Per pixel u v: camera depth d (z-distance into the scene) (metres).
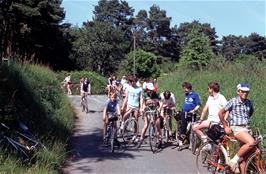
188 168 9.80
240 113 8.05
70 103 21.72
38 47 55.44
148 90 12.62
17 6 51.62
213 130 8.91
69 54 65.12
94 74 49.69
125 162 10.45
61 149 10.59
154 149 11.70
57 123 13.54
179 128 12.28
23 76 13.42
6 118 10.06
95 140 13.41
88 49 74.75
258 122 9.84
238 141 8.30
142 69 68.56
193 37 40.09
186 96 12.18
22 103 11.73
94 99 32.19
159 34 115.94
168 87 24.38
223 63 20.14
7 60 14.69
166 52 114.88
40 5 54.38
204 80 18.23
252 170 8.00
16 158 8.81
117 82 32.53
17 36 51.62
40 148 9.81
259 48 97.06
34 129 11.15
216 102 10.23
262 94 11.41
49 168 9.00
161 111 12.37
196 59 38.94
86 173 9.37
